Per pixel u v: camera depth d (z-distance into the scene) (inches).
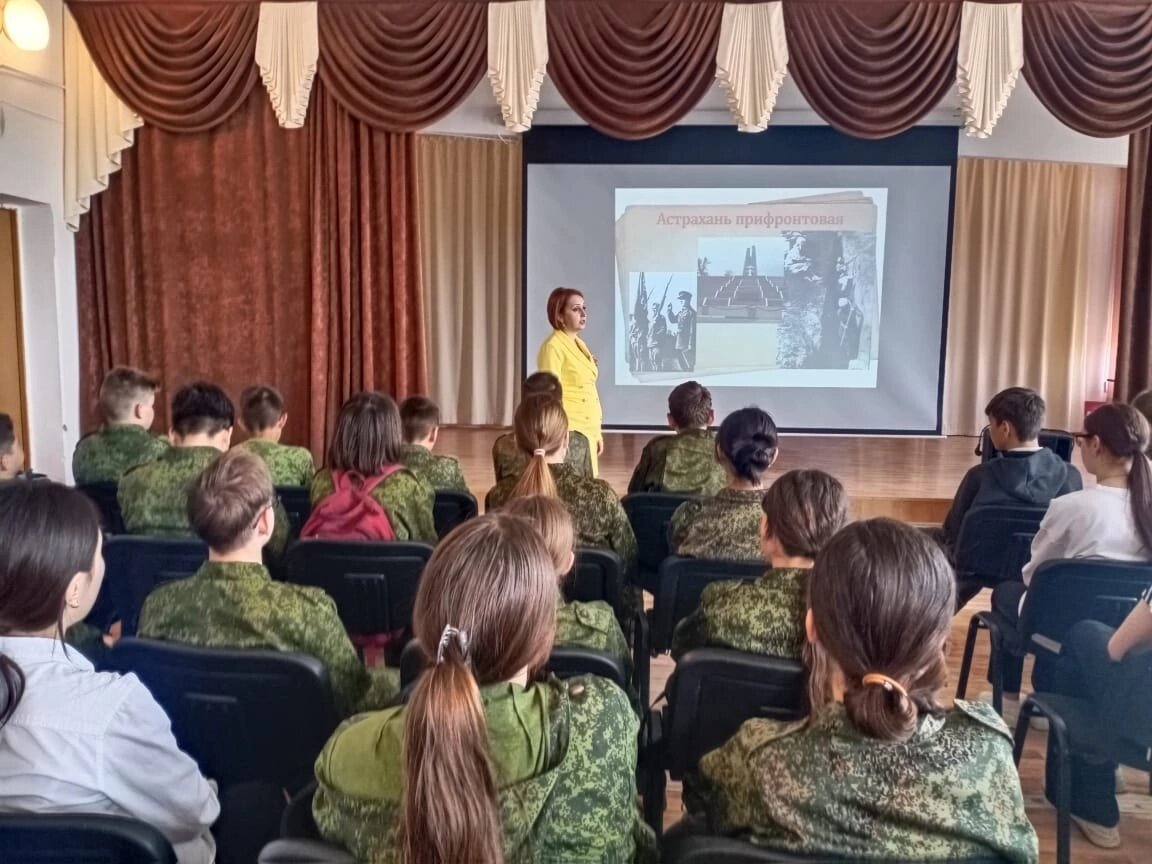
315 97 185.3
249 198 191.8
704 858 40.3
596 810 41.9
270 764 61.4
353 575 86.9
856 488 204.8
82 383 199.9
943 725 39.6
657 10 169.2
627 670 69.5
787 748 40.3
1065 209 303.9
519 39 170.2
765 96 168.2
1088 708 78.0
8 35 164.6
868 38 167.5
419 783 34.7
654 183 250.2
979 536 113.7
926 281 249.0
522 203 253.1
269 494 63.6
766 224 249.6
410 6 172.4
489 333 305.9
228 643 61.7
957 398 312.0
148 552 88.1
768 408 256.2
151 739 46.7
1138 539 90.3
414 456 121.4
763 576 63.9
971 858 37.8
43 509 45.4
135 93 179.9
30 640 45.6
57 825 40.6
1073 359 309.1
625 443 265.3
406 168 189.8
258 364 197.6
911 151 244.7
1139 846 84.5
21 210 183.0
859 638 40.1
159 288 197.0
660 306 253.8
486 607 38.8
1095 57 165.2
